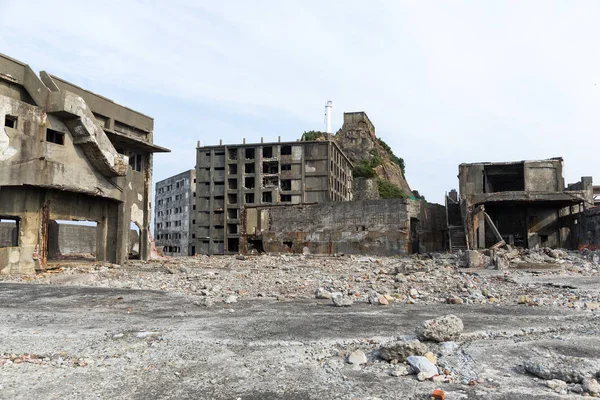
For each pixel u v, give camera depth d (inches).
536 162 1389.0
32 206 804.0
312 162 2650.1
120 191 1007.6
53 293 510.9
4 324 332.8
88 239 1750.7
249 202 2738.7
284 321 334.0
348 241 1422.2
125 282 632.4
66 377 208.2
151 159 1246.3
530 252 1094.4
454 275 709.3
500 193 1278.3
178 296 487.5
